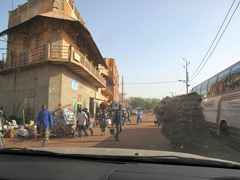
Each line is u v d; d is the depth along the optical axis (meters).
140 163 2.33
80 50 18.64
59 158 2.53
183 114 6.98
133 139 9.85
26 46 16.42
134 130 14.26
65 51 14.68
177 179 1.76
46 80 13.99
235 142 7.25
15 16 18.14
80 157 2.52
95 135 11.54
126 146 7.96
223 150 7.19
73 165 2.20
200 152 6.81
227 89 7.98
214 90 9.66
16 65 15.30
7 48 18.28
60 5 15.38
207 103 10.93
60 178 1.80
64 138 10.38
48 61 13.33
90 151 2.92
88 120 11.85
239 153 6.73
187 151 6.77
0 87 17.89
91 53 21.72
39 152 2.64
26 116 15.01
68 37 15.70
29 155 2.67
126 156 2.43
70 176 1.83
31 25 15.73
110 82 38.75
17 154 2.71
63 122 10.78
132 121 25.84
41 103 14.05
